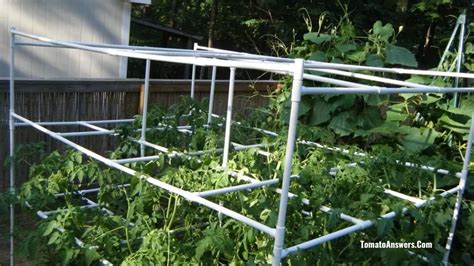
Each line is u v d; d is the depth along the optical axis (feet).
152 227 8.60
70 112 14.78
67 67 18.69
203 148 11.18
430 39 31.99
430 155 12.23
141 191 8.39
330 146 11.27
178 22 42.88
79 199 10.30
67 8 18.28
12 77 10.52
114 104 15.70
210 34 37.01
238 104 18.69
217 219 8.90
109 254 8.27
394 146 12.43
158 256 7.44
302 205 9.17
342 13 29.09
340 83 8.44
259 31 34.17
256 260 7.70
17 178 14.15
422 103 12.58
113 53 8.67
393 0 30.07
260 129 12.99
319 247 8.13
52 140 14.66
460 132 12.17
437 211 9.25
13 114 10.71
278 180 8.68
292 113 5.84
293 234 8.42
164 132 11.96
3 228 12.50
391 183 10.29
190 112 13.19
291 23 30.73
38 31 17.67
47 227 8.26
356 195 9.39
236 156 10.18
